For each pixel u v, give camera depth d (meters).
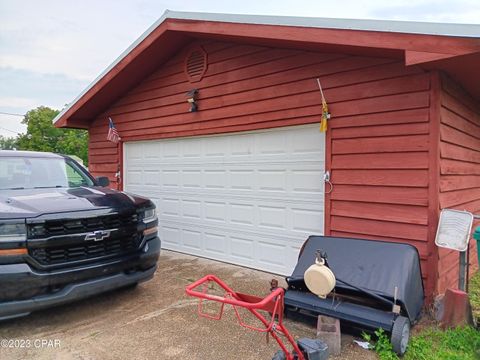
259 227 5.15
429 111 3.48
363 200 3.97
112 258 3.43
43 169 4.21
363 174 3.97
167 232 6.64
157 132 6.52
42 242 2.94
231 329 3.19
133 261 3.59
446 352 2.69
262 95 4.93
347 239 3.44
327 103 4.24
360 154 3.99
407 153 3.63
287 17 3.86
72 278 3.09
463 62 3.10
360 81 3.97
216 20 4.56
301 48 4.34
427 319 3.37
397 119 3.69
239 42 5.04
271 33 4.03
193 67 5.83
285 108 4.68
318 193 4.48
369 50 3.50
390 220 3.77
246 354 2.74
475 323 3.16
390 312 2.83
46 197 3.43
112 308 3.69
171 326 3.25
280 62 4.72
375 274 3.00
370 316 2.81
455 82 3.97
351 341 2.96
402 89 3.65
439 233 3.33
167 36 5.44
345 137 4.11
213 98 5.57
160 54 5.93
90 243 3.28
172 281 4.64
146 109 6.70
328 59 4.23
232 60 5.29
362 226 3.99
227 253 5.62
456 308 3.14
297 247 4.72
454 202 4.04
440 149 3.53
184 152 6.23
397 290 2.82
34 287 2.88
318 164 4.47
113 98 7.11
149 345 2.88
